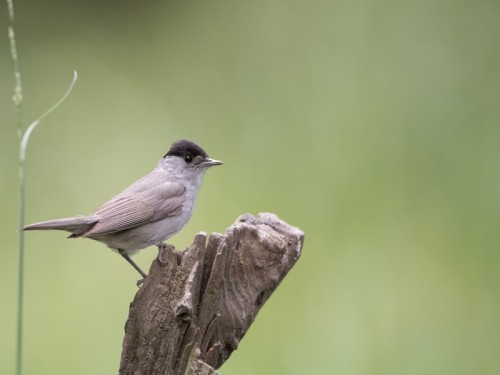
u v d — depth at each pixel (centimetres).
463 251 1300
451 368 1141
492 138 1459
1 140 1631
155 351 646
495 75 1555
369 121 1488
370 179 1402
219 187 1413
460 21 1625
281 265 675
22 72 1762
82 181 1523
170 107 1641
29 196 1500
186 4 1836
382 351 1141
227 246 652
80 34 1858
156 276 648
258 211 1373
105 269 1282
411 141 1462
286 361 1121
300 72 1608
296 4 1719
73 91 1719
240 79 1644
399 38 1620
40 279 1289
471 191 1388
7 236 1411
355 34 1633
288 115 1534
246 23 1739
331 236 1318
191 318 619
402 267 1269
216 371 615
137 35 1838
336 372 1110
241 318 665
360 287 1227
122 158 1560
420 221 1343
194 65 1712
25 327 1201
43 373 1139
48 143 1616
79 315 1219
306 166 1435
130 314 651
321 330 1162
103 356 1153
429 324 1195
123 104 1673
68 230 823
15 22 1869
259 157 1474
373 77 1565
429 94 1534
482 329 1204
